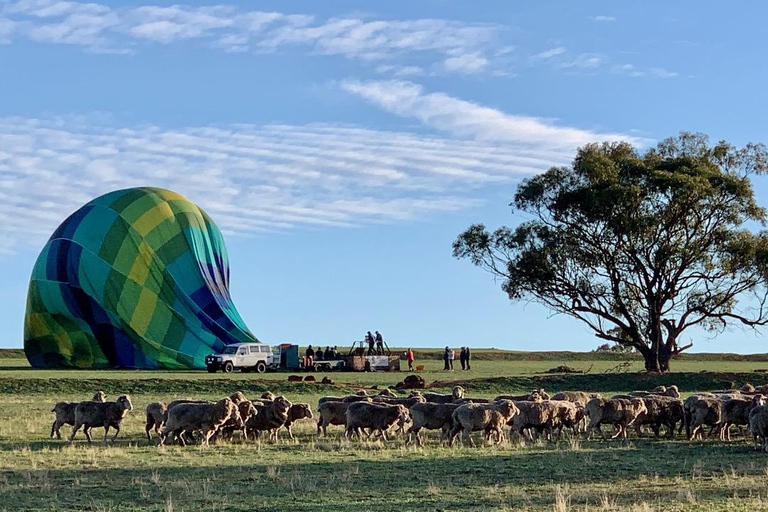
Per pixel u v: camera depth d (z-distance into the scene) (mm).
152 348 88312
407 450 31031
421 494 23047
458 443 33188
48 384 57844
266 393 40469
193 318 90500
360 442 33344
